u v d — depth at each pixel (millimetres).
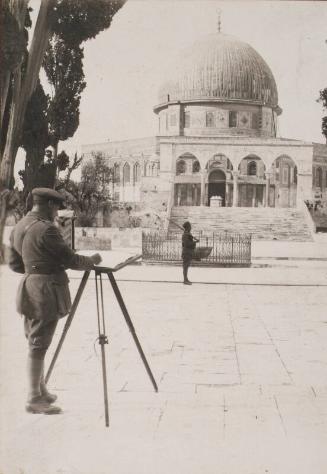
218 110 54812
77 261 5414
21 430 4730
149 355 7496
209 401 5590
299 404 5441
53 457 4238
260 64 54938
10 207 13609
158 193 45406
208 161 53375
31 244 5316
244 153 50375
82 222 38812
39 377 5359
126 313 5961
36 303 5266
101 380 6340
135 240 30047
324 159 52594
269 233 40188
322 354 7594
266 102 54969
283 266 21906
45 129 18797
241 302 12367
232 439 4551
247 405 5383
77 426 4832
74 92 19359
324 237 39656
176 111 55031
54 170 19172
